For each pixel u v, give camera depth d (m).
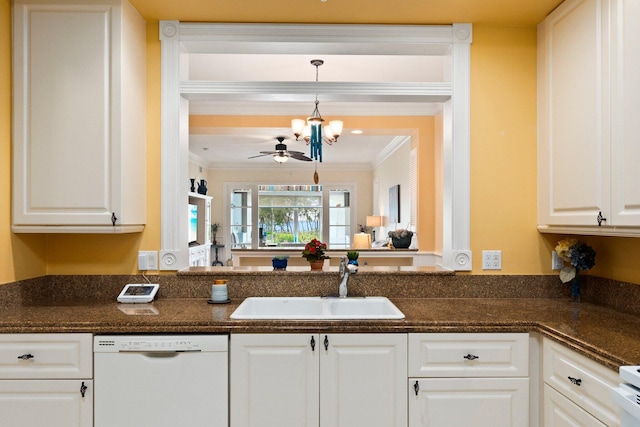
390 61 3.41
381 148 7.34
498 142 2.42
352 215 9.48
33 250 2.28
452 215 2.41
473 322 1.87
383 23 2.39
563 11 2.14
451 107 2.42
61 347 1.82
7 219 2.08
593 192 1.89
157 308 2.12
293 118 4.62
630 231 1.71
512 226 2.42
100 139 2.08
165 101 2.39
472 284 2.41
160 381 1.83
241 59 3.37
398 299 2.37
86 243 2.39
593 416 1.52
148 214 2.39
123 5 2.11
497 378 1.86
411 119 4.63
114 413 1.82
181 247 2.42
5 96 2.08
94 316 1.94
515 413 1.86
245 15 2.31
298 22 2.38
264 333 1.85
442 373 1.86
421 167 4.63
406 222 5.89
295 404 1.85
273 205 9.59
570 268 2.30
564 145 2.13
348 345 1.86
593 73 1.90
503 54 2.43
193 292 2.38
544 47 2.34
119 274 2.39
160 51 2.40
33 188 2.09
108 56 2.09
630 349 1.48
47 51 2.09
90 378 1.82
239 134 5.00
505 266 2.42
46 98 2.09
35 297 2.29
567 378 1.67
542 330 1.82
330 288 2.40
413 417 1.85
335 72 3.66
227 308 2.12
